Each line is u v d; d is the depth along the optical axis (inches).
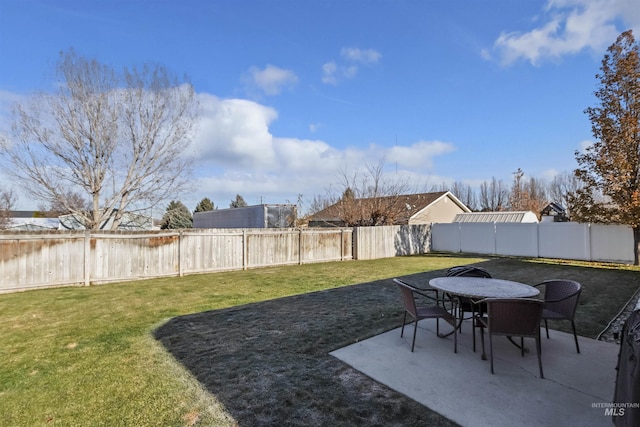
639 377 69.8
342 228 538.3
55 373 129.0
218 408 103.0
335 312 212.5
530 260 500.4
